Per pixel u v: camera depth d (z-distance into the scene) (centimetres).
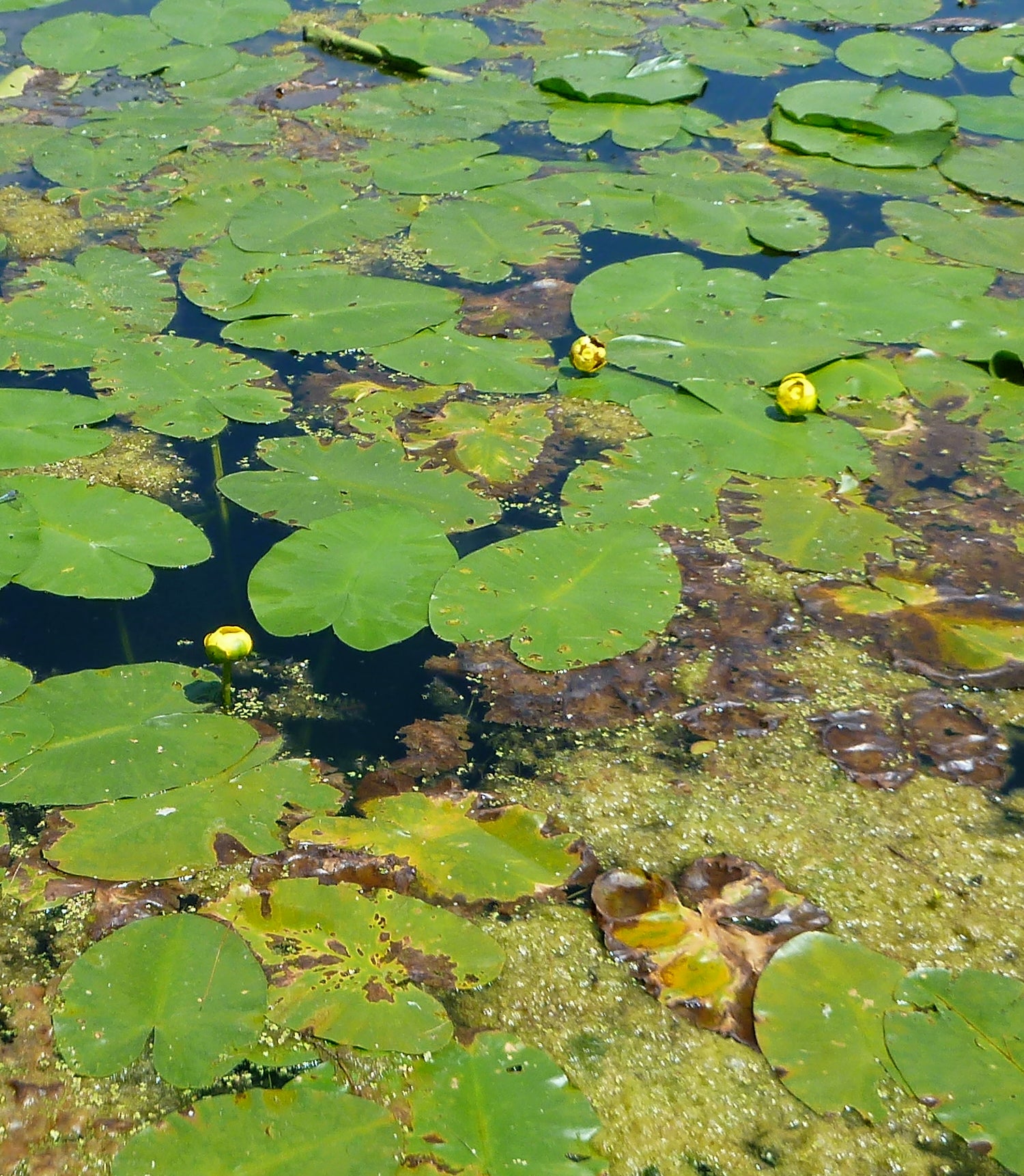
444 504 367
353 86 691
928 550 362
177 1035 222
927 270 497
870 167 600
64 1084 219
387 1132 208
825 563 354
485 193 564
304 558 337
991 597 344
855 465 389
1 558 332
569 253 519
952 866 271
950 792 289
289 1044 224
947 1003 232
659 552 349
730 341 448
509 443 399
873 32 758
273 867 259
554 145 629
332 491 369
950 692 315
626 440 401
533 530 362
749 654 326
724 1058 229
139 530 349
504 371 432
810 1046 226
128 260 502
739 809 285
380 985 234
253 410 408
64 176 578
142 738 283
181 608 334
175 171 587
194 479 385
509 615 324
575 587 334
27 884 256
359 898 252
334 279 485
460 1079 219
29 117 641
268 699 306
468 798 280
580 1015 237
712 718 308
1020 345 448
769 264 518
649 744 301
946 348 448
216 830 264
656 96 664
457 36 745
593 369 430
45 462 380
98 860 256
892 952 251
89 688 296
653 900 257
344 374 438
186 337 453
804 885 266
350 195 562
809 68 716
